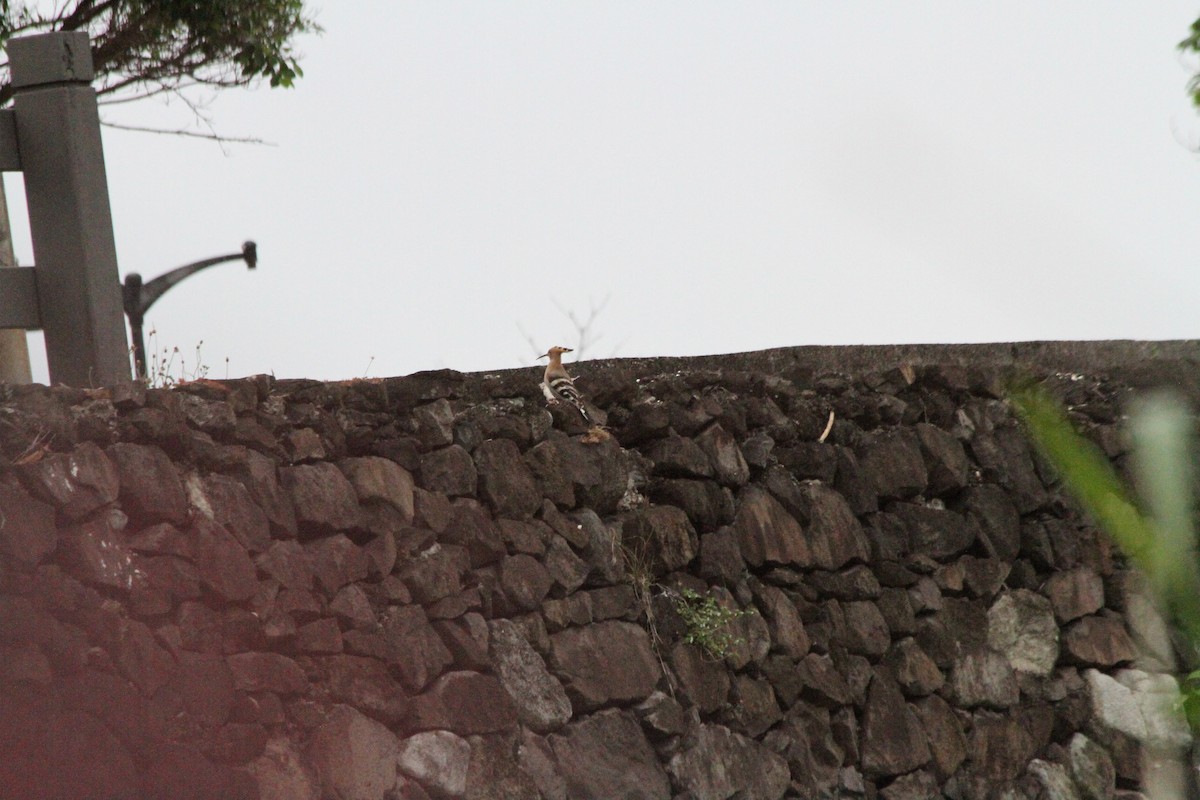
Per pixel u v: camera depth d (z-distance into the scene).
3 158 20.25
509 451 26.27
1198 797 36.03
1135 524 13.95
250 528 21.55
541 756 24.80
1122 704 35.66
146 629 19.66
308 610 21.94
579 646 26.08
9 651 17.88
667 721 26.67
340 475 23.17
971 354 37.78
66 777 18.23
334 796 21.44
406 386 24.98
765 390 32.12
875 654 31.55
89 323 20.38
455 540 24.78
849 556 31.78
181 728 19.81
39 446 19.27
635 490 29.03
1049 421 13.97
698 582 28.81
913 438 34.22
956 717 32.78
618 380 29.52
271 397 23.09
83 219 20.31
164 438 20.75
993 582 34.44
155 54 46.31
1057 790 33.75
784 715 29.50
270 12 46.34
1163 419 14.66
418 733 23.09
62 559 19.02
